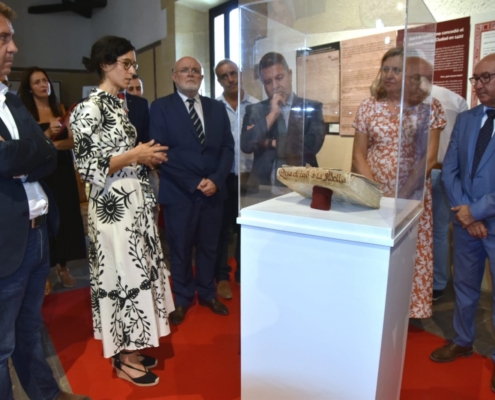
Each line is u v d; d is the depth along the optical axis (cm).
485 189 167
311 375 114
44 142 130
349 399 109
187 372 183
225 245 268
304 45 151
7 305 125
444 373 182
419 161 130
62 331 223
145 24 556
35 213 132
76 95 765
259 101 140
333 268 104
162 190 222
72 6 709
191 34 490
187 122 214
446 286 281
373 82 147
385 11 131
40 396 150
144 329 162
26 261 130
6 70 121
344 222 101
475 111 175
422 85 123
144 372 177
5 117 125
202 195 223
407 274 120
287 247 111
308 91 156
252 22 132
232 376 180
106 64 155
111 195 156
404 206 109
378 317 100
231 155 231
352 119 160
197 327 225
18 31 707
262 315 120
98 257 159
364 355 104
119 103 162
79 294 273
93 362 192
